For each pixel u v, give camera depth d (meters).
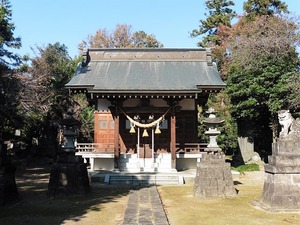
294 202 11.38
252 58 25.92
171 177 19.89
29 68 31.91
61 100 33.78
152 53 27.00
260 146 30.78
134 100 24.31
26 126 31.39
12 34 23.91
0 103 22.55
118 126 22.73
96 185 18.53
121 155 23.39
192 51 26.95
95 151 23.69
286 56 26.08
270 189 11.84
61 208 12.20
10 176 13.20
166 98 22.62
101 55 27.12
